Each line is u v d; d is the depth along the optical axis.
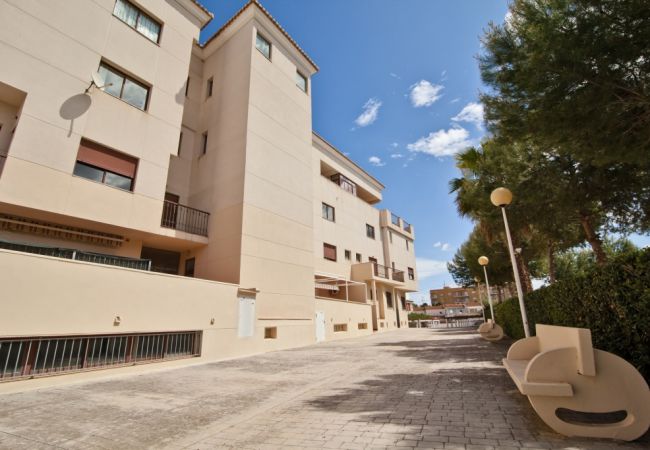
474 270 25.86
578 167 8.18
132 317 7.95
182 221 13.31
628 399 2.91
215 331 10.06
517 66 5.69
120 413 4.41
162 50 12.36
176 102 12.43
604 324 4.15
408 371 6.83
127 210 10.24
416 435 3.20
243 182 12.86
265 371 7.70
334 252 22.53
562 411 3.74
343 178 26.12
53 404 4.91
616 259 3.84
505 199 7.11
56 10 9.48
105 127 10.12
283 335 13.03
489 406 4.04
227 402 4.93
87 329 7.06
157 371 7.94
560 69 4.88
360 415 3.96
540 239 13.33
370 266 23.19
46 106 8.85
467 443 2.95
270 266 13.19
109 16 10.84
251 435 3.49
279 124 15.49
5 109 8.92
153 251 13.14
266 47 15.96
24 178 8.18
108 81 10.62
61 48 9.42
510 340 12.41
